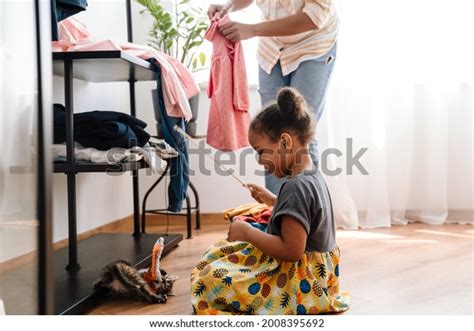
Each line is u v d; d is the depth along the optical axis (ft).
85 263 5.39
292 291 3.98
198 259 5.98
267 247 3.93
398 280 5.00
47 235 2.82
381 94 8.05
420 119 8.36
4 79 2.89
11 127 2.87
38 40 2.83
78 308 4.06
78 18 6.55
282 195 4.01
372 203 8.09
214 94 6.24
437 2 8.07
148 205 8.61
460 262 5.69
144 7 8.50
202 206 8.55
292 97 4.22
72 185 5.08
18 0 2.87
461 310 4.12
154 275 4.60
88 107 7.07
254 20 8.41
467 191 8.34
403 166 8.22
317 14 5.43
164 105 5.98
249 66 8.62
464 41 8.14
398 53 8.13
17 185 2.85
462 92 8.27
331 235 4.25
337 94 8.05
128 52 5.62
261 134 4.25
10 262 2.86
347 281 4.97
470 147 8.29
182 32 8.55
